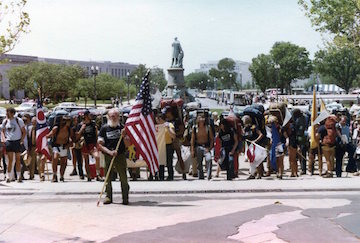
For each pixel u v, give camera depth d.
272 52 137.88
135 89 127.19
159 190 11.23
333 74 122.06
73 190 11.37
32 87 77.50
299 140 14.57
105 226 8.20
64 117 13.41
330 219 8.47
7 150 13.09
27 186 11.99
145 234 7.68
